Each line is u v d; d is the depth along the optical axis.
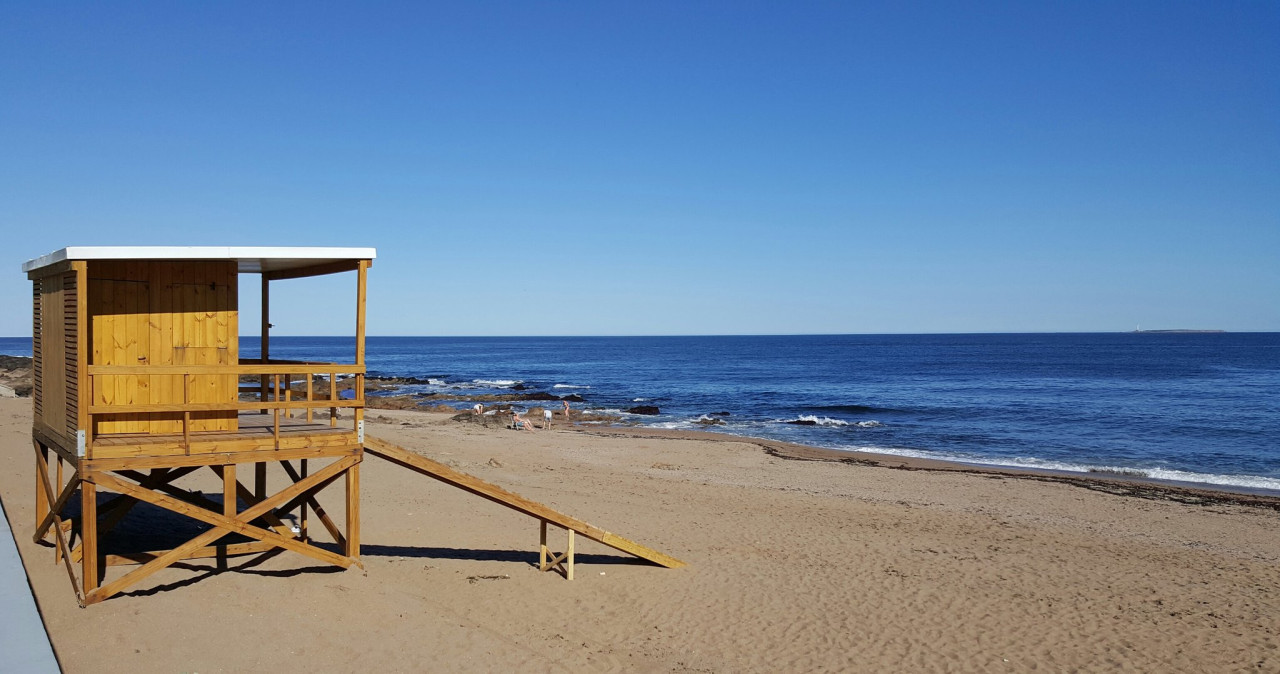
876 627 9.86
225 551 10.65
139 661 7.24
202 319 9.52
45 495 11.10
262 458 9.31
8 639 7.32
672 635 9.29
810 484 21.61
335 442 9.88
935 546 14.25
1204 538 16.30
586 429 36.84
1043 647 9.41
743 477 22.61
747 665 8.54
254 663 7.46
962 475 23.84
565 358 134.50
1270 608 11.25
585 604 10.17
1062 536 15.80
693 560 12.53
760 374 84.75
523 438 30.77
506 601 10.04
